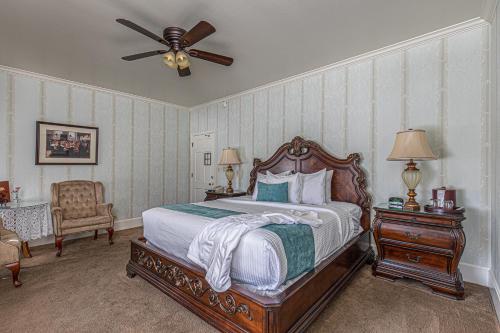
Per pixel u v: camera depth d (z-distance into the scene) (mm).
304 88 3861
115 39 2783
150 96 5016
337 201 3381
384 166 3131
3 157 3566
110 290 2389
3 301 2193
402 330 1802
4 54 3148
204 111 5547
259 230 1803
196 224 2148
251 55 3209
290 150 3904
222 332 1729
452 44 2676
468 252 2564
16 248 2447
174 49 2451
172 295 2137
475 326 1843
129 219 4910
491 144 2428
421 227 2381
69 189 3969
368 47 3035
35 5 2189
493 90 2326
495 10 2203
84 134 4301
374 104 3203
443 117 2727
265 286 1646
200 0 2148
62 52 3092
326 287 2047
